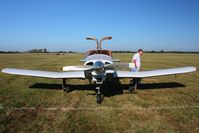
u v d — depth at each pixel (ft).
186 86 27.22
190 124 14.24
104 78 18.97
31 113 16.39
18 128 13.53
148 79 33.27
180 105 18.49
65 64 61.77
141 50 25.34
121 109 17.39
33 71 24.16
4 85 26.89
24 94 22.11
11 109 17.20
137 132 12.96
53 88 25.54
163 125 14.05
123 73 22.90
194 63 68.23
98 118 15.33
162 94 22.59
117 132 13.00
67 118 15.37
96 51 27.84
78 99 20.62
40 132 12.98
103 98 20.99
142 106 18.21
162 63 68.74
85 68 19.40
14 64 61.57
